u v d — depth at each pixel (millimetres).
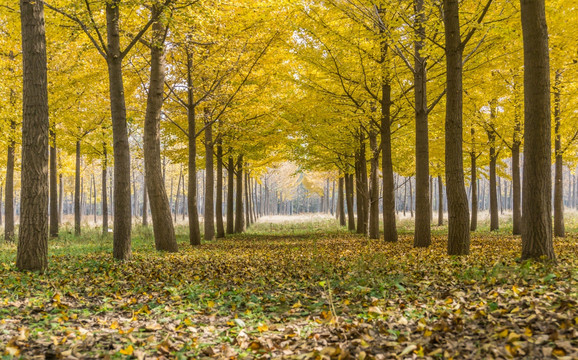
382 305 5035
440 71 12734
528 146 7230
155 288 6500
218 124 17188
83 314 4887
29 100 7484
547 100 7082
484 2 11383
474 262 7785
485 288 5395
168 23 8969
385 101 13711
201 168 22938
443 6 9492
